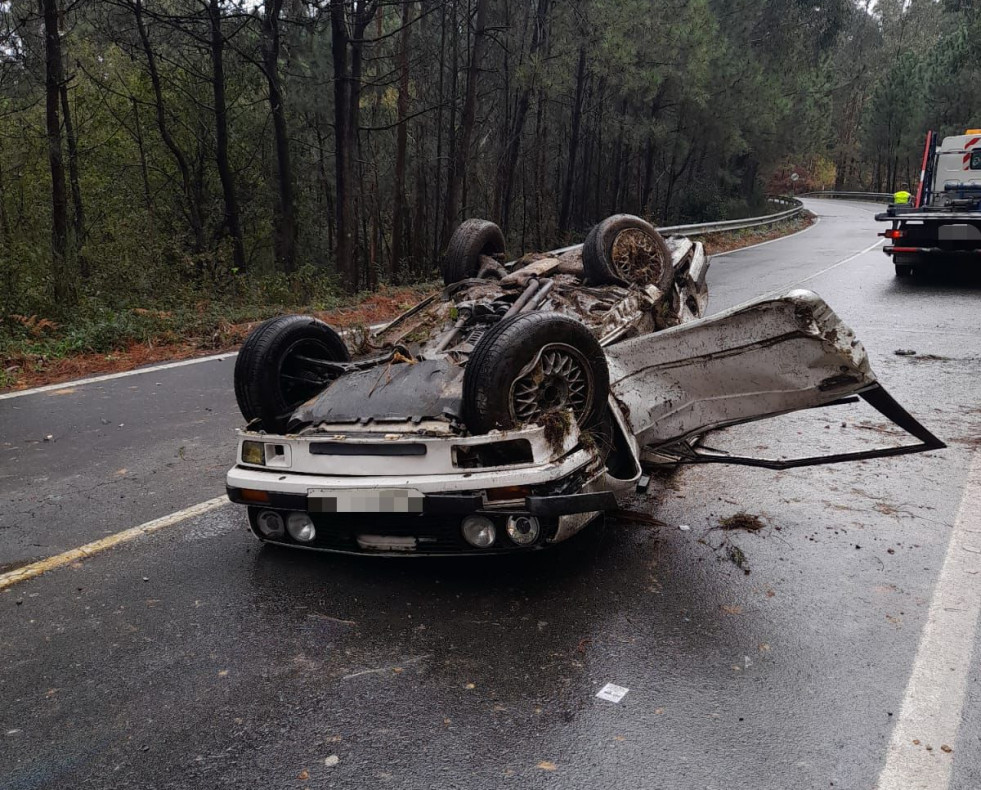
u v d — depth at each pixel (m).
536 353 3.79
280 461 4.02
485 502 3.63
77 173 19.59
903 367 7.97
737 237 27.48
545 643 3.39
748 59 31.95
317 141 24.58
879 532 4.35
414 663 3.28
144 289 13.10
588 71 23.83
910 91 53.28
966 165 15.33
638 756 2.68
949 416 6.36
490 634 3.48
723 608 3.63
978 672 3.08
